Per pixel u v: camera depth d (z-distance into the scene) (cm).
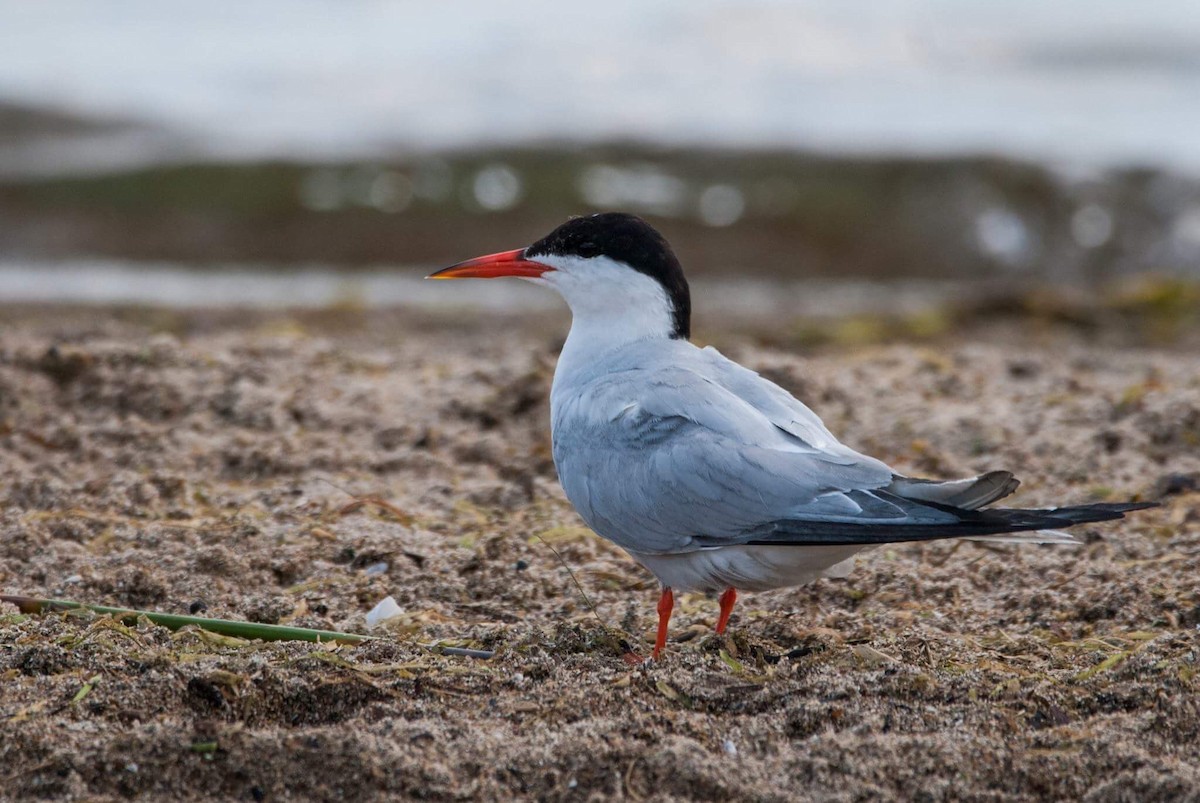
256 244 2444
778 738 676
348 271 2358
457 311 1975
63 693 694
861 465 747
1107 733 674
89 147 2789
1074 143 2828
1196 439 1170
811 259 2455
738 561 768
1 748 644
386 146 2778
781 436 771
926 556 968
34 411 1221
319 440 1182
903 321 1912
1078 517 679
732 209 2578
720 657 762
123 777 627
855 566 941
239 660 730
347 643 796
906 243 2508
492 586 909
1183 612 843
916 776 639
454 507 1052
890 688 716
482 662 764
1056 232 2541
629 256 872
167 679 704
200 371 1317
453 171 2681
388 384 1344
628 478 790
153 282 2214
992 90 3228
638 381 815
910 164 2695
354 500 1025
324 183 2631
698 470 764
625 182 2664
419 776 630
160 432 1168
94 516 978
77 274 2261
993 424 1226
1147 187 2630
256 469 1127
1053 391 1370
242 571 905
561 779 633
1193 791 617
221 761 632
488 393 1309
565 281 883
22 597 830
